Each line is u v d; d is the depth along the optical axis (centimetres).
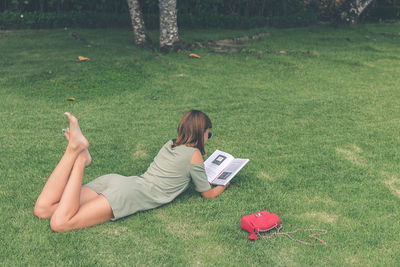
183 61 1053
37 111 707
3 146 542
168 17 1109
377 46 1282
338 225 371
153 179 389
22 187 430
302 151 540
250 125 641
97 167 485
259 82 906
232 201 411
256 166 494
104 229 354
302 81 919
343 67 1040
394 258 325
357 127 629
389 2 1858
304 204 405
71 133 341
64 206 341
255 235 348
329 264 318
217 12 1603
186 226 367
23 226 357
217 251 333
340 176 467
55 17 1501
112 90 834
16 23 1476
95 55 1090
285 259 323
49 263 313
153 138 585
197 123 392
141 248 333
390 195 424
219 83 892
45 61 1032
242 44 1284
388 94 813
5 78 891
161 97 798
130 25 1563
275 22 1620
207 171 449
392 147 552
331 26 1598
